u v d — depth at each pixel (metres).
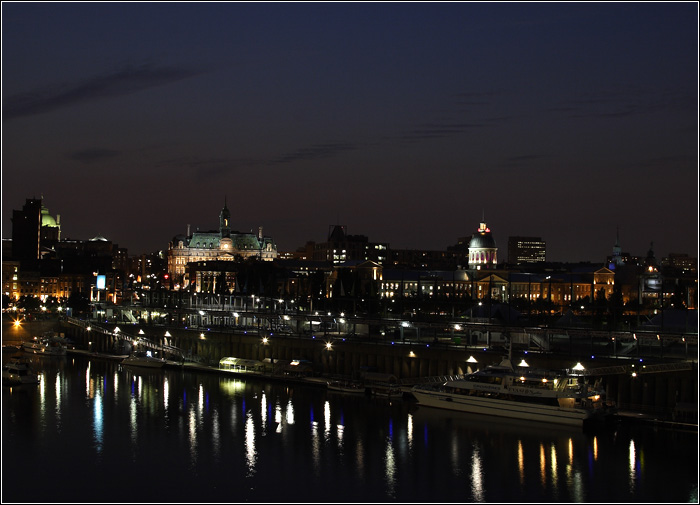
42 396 199.88
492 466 140.50
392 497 126.50
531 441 154.50
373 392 198.25
